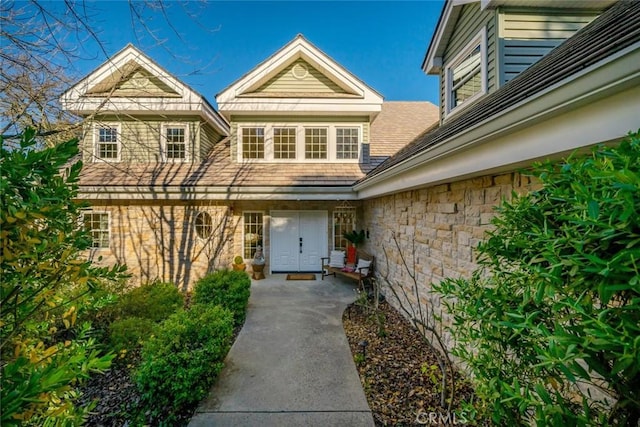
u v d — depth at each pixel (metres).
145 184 8.48
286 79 9.98
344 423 3.00
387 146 11.15
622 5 3.90
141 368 3.37
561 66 2.50
